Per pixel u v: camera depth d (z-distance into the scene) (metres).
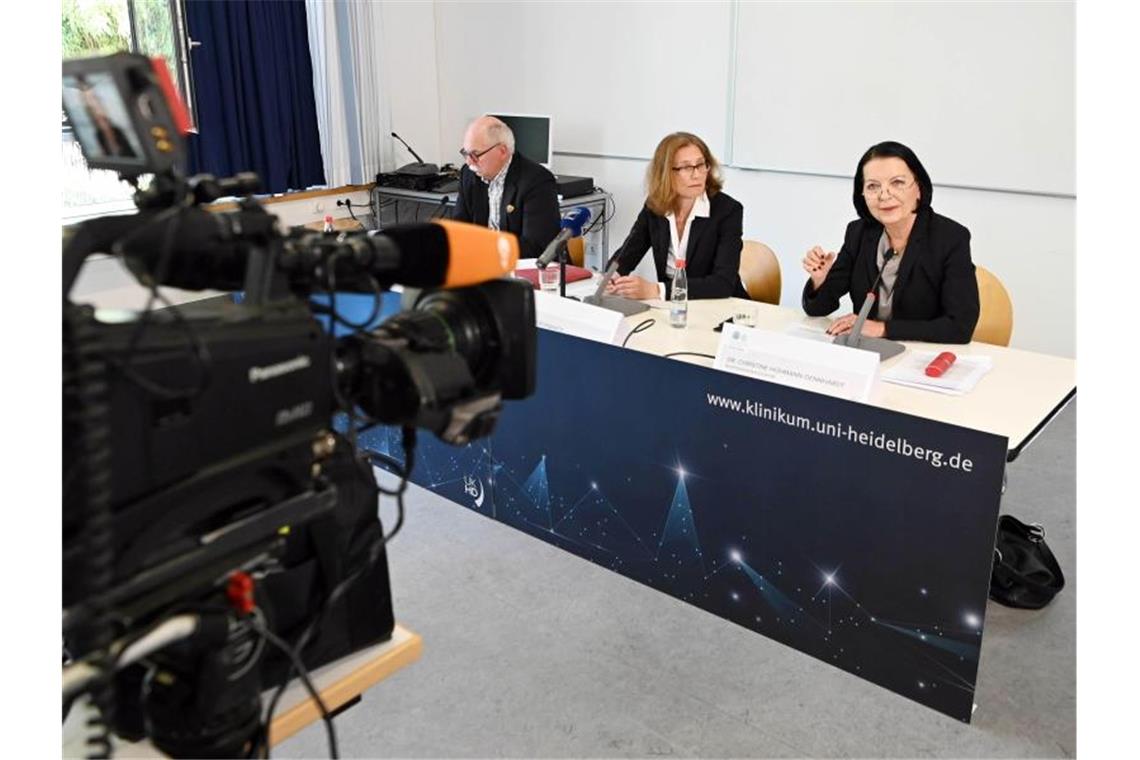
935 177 3.98
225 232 0.74
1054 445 3.39
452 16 5.52
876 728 1.93
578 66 5.05
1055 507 2.91
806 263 2.87
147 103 0.71
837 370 2.00
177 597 0.74
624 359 2.27
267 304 0.74
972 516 1.80
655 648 2.21
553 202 3.56
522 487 2.68
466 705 2.03
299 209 5.04
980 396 2.21
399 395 0.81
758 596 2.21
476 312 0.91
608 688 2.07
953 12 3.74
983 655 2.17
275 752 1.88
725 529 2.22
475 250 0.87
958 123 3.85
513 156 3.58
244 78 4.66
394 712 2.01
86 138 0.75
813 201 4.38
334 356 0.78
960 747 1.88
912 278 2.71
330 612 0.99
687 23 4.54
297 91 4.93
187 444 0.68
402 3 5.37
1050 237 3.77
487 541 2.69
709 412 2.15
